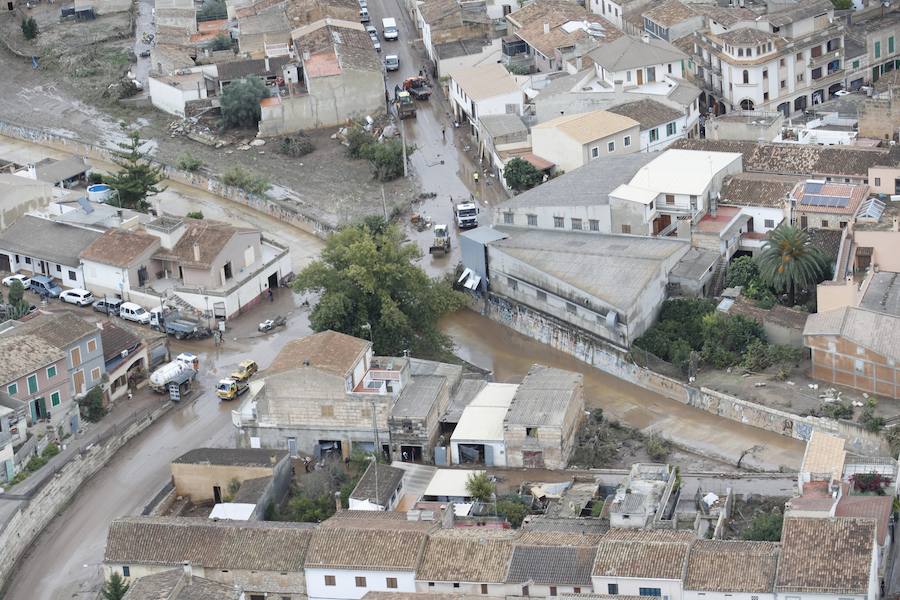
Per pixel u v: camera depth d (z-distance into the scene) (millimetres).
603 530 186375
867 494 191625
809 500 182375
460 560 181625
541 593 176750
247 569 187625
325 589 186250
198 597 179000
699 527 185625
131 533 194000
